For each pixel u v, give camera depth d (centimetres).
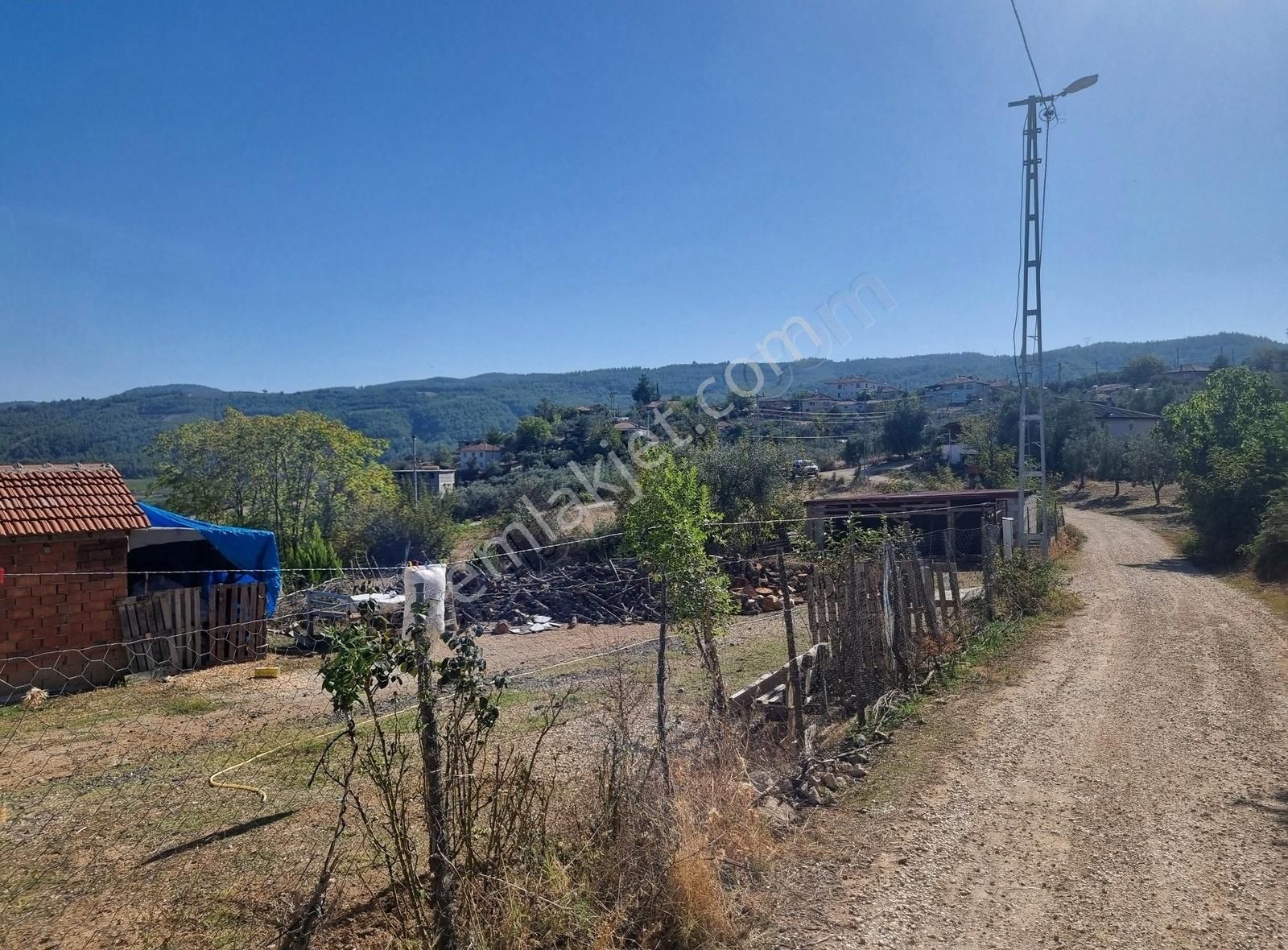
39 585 1234
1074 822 638
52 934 452
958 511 2756
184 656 1359
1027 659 1259
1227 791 696
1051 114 2130
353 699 382
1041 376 2272
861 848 593
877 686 964
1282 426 2661
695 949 452
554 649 1505
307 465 2861
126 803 672
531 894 423
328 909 466
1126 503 5138
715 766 625
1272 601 1777
